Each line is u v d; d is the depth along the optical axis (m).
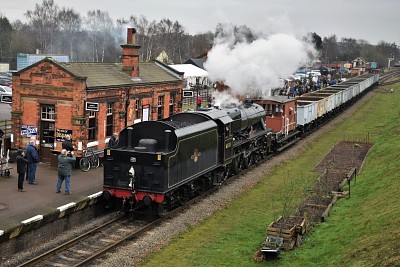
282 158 26.31
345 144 30.47
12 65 82.19
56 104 19.95
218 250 13.02
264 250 11.84
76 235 14.20
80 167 19.72
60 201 14.88
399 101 53.25
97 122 20.69
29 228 12.84
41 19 87.75
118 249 12.98
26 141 20.67
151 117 25.11
